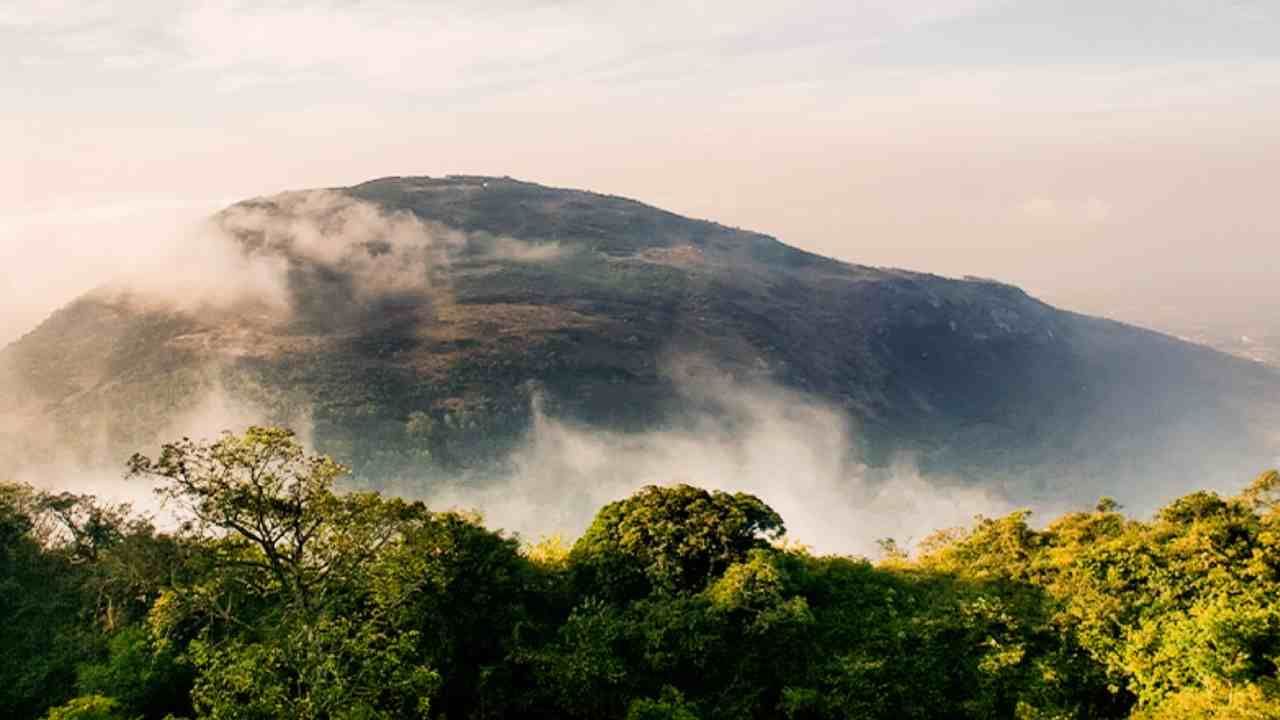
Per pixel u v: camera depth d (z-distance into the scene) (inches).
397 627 797.2
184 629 934.4
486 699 969.5
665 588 1101.1
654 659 989.8
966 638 1033.5
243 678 699.4
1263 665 885.2
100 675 903.7
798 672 1018.1
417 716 824.3
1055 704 964.6
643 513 1194.6
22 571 1066.7
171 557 967.0
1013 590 1154.7
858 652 1010.7
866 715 939.3
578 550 1192.8
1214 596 962.1
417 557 849.5
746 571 1051.9
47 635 1007.6
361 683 733.3
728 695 989.8
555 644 1000.9
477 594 1016.2
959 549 1309.1
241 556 751.7
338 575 740.7
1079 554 1121.4
